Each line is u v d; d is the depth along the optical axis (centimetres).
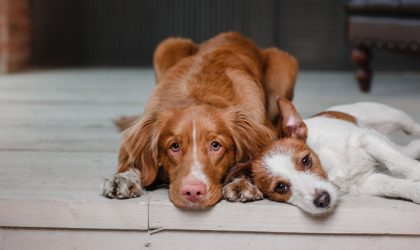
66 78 339
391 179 130
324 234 127
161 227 128
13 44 365
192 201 125
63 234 130
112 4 399
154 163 137
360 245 127
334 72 378
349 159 135
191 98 147
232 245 129
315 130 139
